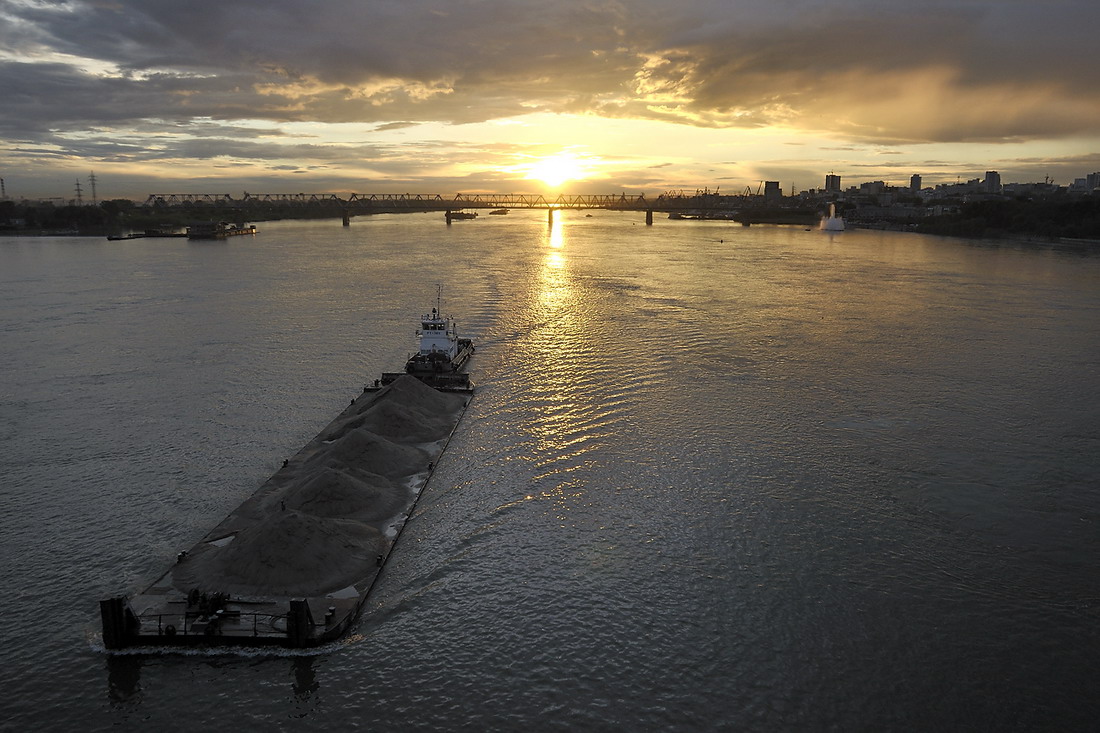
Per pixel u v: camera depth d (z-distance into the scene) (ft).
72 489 175.63
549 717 107.86
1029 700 111.86
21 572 140.67
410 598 133.39
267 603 127.03
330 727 106.11
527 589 136.67
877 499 171.83
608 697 111.75
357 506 159.53
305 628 118.62
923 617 130.11
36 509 165.58
